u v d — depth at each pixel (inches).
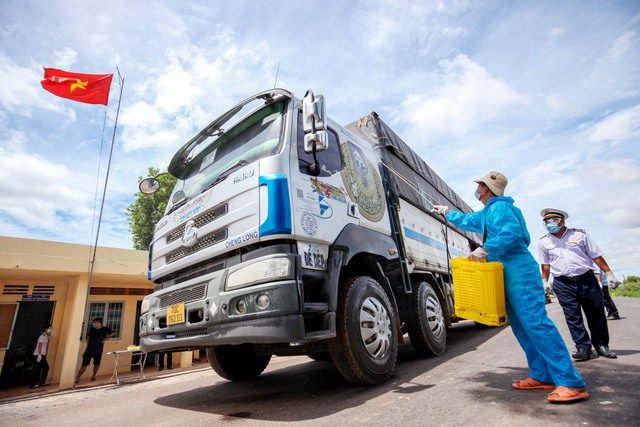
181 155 190.2
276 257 109.3
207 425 106.0
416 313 184.1
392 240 177.0
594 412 84.0
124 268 418.6
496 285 101.8
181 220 151.6
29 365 412.2
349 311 128.1
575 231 164.1
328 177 144.0
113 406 166.4
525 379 118.7
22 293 422.3
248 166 127.6
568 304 158.9
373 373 130.3
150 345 140.8
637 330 225.9
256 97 152.6
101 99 419.2
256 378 191.3
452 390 114.7
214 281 120.1
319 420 97.8
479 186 118.3
